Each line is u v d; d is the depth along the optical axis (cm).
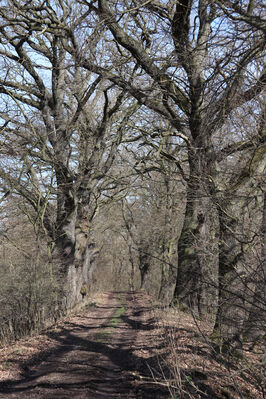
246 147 796
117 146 2172
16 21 1396
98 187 2455
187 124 1110
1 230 1541
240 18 574
